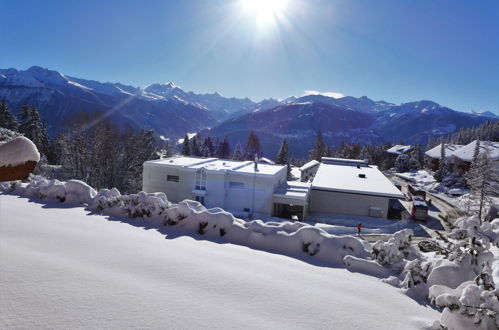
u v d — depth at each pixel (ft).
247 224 22.25
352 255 18.48
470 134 410.31
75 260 13.76
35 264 12.47
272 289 12.46
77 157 148.87
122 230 21.43
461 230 17.31
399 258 17.69
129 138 179.83
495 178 103.19
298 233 19.84
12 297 9.64
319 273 15.56
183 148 302.45
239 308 10.59
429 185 177.06
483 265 14.83
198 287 12.00
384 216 106.93
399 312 11.69
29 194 32.04
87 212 26.71
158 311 9.79
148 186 111.34
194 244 19.47
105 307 9.69
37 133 195.52
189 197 106.93
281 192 104.63
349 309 11.36
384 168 282.97
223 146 353.92
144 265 13.96
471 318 10.21
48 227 19.94
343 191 109.29
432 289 12.96
